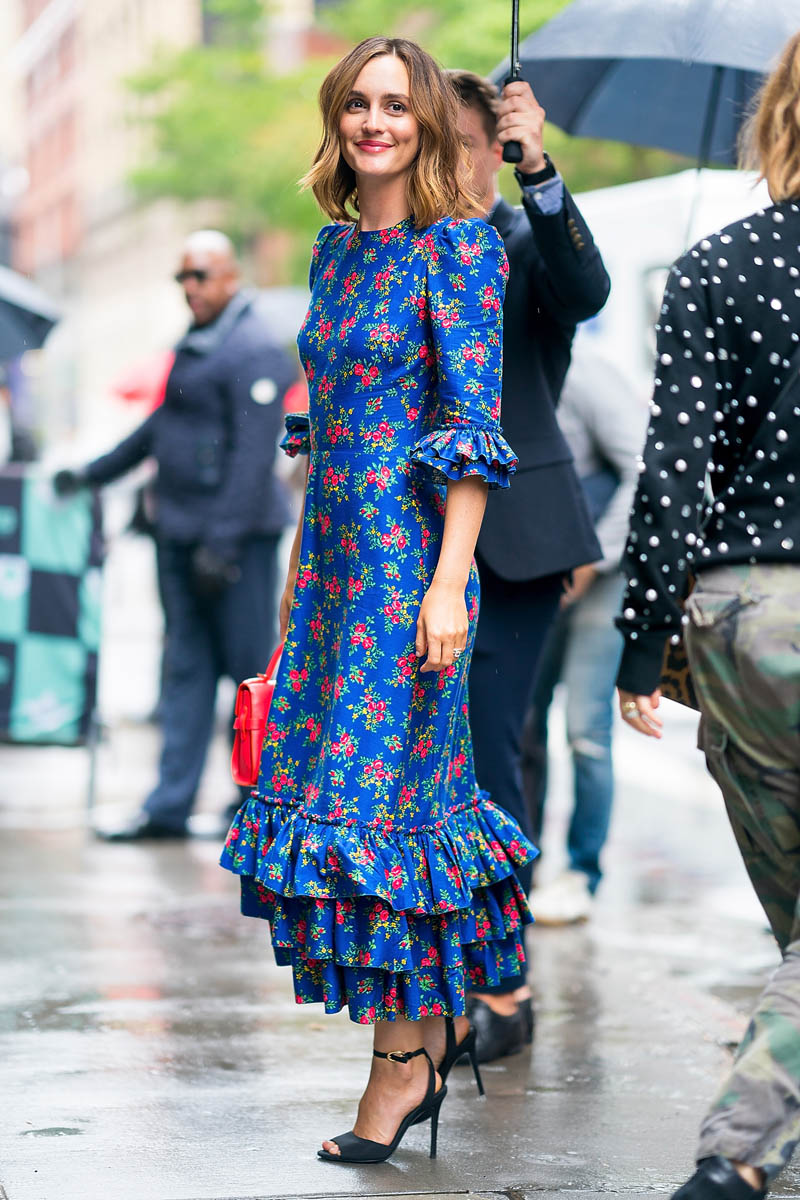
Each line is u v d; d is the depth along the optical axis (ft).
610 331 83.61
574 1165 27.76
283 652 27.43
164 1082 32.14
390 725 26.04
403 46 26.71
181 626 61.36
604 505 49.60
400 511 26.21
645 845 64.69
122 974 41.04
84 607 65.00
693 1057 35.19
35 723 64.69
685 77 43.62
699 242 23.71
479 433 25.55
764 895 24.07
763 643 22.43
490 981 28.19
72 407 440.04
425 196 26.23
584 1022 38.27
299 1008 38.19
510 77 32.76
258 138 242.17
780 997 21.62
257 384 58.80
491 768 34.60
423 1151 28.40
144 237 446.19
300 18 253.85
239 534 58.85
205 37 265.13
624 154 158.30
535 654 34.83
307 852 25.81
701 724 24.31
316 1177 26.78
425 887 26.32
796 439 22.84
